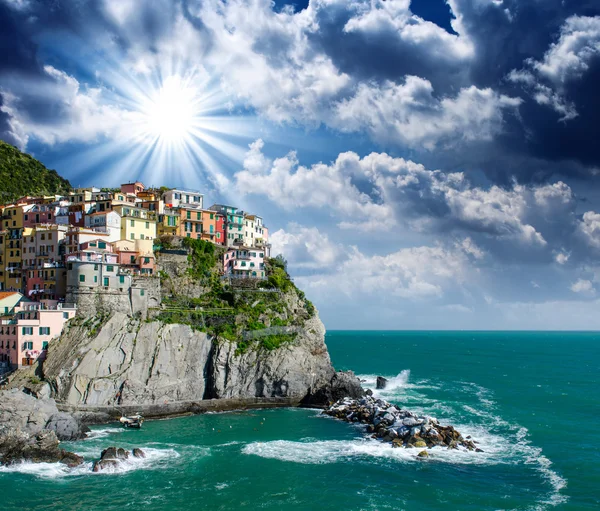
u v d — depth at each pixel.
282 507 63.69
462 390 143.50
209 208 164.12
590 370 199.62
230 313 120.81
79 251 111.19
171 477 72.25
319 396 116.56
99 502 64.50
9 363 101.88
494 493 68.44
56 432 85.50
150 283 117.12
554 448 87.06
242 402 113.31
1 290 129.00
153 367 107.38
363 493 67.88
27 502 64.31
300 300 139.75
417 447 85.50
